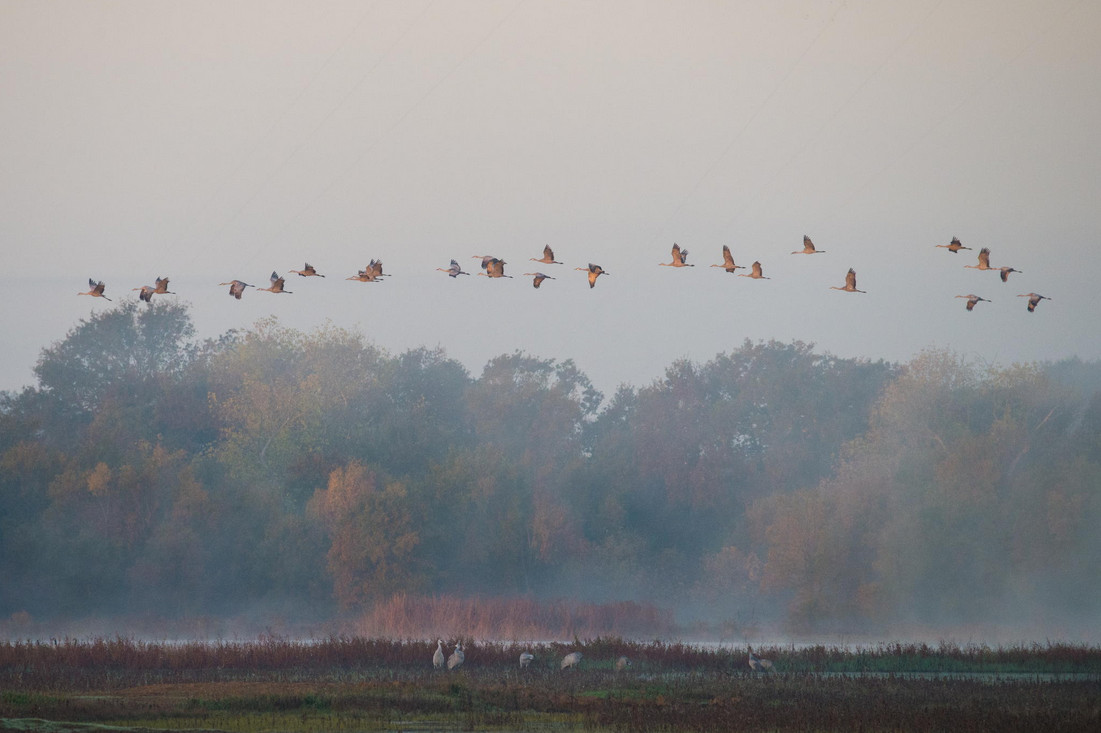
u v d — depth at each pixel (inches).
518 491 3580.2
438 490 3415.4
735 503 4173.2
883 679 1435.8
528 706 1203.9
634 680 1428.4
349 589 3053.6
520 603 2731.3
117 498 3176.7
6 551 3075.8
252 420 3777.1
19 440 3531.0
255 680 1425.9
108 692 1301.7
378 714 1136.2
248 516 3314.5
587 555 3580.2
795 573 2974.9
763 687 1349.7
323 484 3617.1
